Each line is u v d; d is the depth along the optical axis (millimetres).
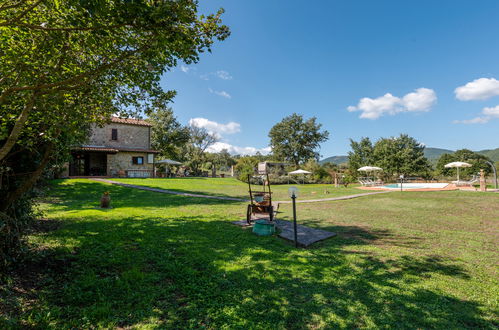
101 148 25141
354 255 5141
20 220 4645
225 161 64125
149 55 3666
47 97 3617
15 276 3555
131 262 4340
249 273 4090
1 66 3439
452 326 2836
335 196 16688
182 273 3992
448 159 45281
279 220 8656
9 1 3016
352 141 46438
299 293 3512
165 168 36438
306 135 54344
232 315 2928
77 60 4207
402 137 43125
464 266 4609
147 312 2934
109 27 2715
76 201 11352
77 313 2848
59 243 5078
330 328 2756
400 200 14156
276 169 38062
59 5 2926
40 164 4699
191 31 3387
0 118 3859
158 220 7742
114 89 4996
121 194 14461
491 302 3354
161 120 38125
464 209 11047
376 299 3375
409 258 4996
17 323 2592
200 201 12828
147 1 2932
